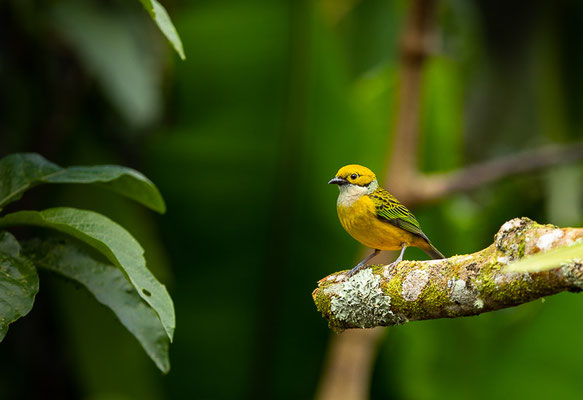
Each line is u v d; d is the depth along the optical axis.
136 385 11.18
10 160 5.02
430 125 12.48
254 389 11.61
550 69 12.91
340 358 10.62
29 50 10.89
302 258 11.30
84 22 10.10
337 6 14.92
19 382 11.71
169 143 11.16
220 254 11.34
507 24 13.12
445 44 13.98
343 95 10.98
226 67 11.02
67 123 11.30
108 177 4.98
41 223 4.59
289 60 10.91
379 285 4.88
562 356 11.41
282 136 11.05
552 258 2.84
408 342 11.94
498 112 13.58
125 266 4.39
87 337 10.96
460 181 11.11
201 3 10.88
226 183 11.21
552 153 11.10
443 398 11.94
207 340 11.46
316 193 11.15
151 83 10.46
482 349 11.87
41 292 11.16
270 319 11.44
